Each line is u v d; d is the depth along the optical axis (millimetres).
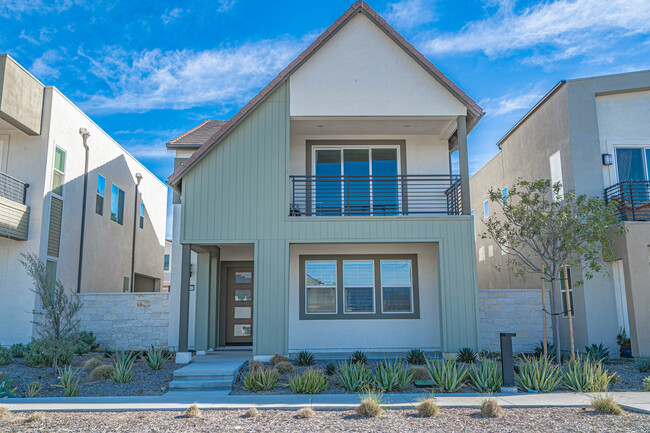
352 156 14070
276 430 5914
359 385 8711
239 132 12227
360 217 11953
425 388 8734
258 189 12047
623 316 12430
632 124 13492
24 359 11523
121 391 8875
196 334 13656
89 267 16422
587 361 9422
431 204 13711
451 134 13875
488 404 6680
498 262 18219
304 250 13625
